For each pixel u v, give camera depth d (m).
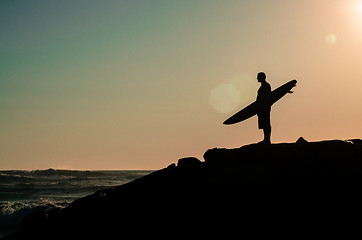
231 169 16.03
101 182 61.56
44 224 17.23
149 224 14.91
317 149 16.11
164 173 17.20
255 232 13.55
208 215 14.52
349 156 15.75
